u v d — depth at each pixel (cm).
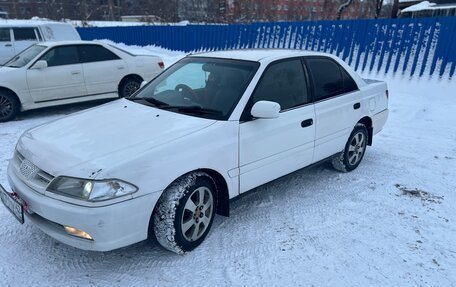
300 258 293
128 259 291
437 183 437
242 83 337
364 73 1046
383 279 270
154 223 277
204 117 317
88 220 240
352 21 1070
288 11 2877
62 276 270
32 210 268
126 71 828
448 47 891
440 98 845
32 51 771
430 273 277
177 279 268
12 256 292
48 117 747
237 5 2752
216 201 318
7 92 700
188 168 278
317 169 482
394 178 451
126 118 326
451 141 595
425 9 1923
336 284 264
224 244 310
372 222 348
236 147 312
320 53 423
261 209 371
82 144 280
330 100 410
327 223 345
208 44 1566
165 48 1825
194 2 3047
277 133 346
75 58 768
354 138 462
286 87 366
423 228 338
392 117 741
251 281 266
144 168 256
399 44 983
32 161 277
